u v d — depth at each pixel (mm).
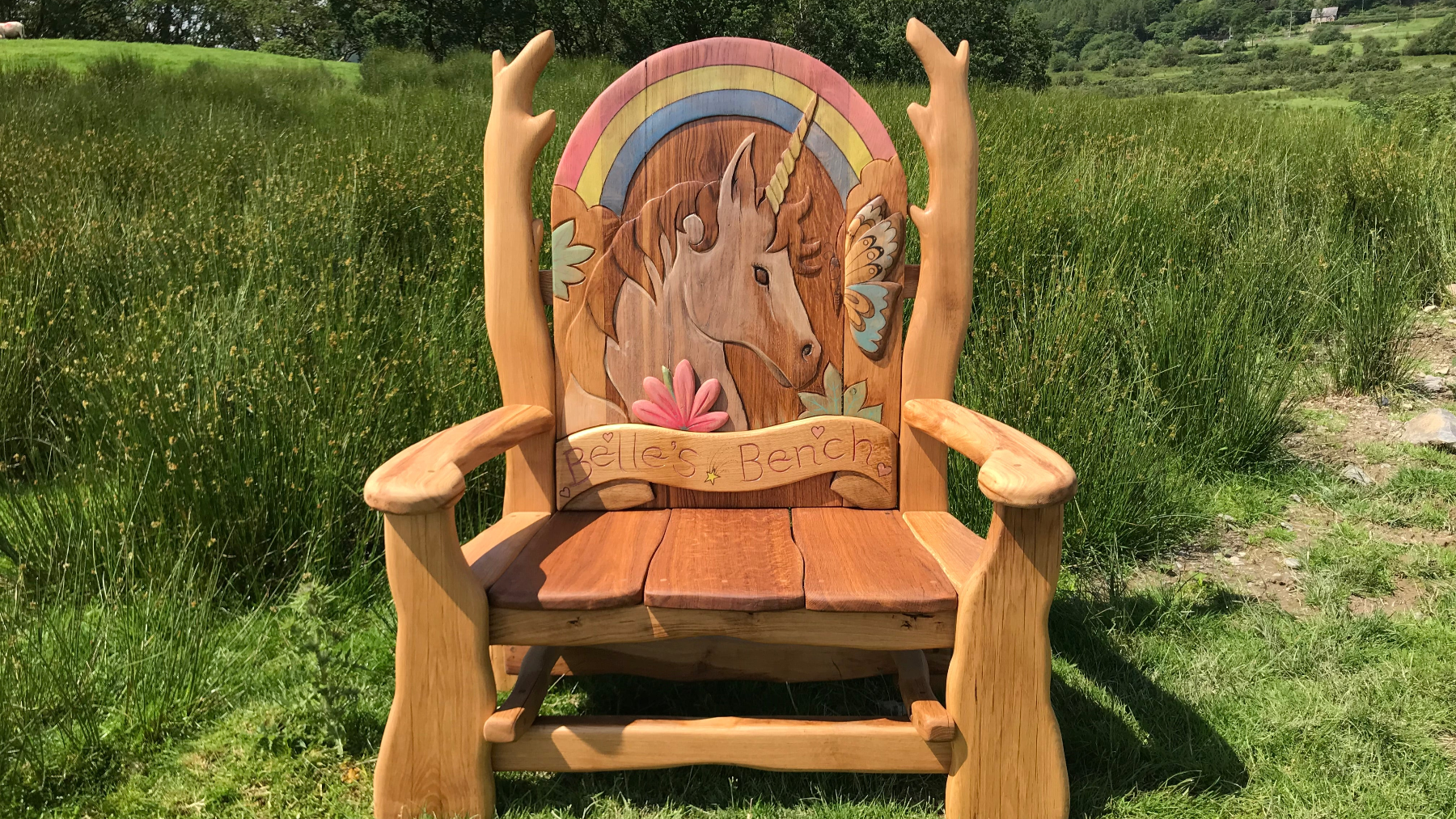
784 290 2020
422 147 5547
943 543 1792
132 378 2752
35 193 4344
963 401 3111
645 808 1771
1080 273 3648
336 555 2666
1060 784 1620
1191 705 2121
